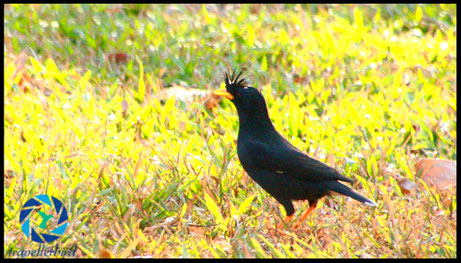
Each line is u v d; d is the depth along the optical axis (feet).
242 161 32.12
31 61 45.16
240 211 31.55
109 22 55.26
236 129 41.39
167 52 50.85
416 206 33.68
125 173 33.04
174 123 40.96
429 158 38.01
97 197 31.63
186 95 45.55
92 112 40.83
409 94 46.91
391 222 31.32
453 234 30.83
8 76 43.34
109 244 28.43
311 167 30.73
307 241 30.35
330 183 30.76
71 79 45.03
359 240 30.25
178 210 30.78
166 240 29.25
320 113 44.91
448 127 42.09
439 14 61.77
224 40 53.78
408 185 35.86
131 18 57.26
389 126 42.34
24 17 54.19
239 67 49.83
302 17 57.52
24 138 37.93
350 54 52.70
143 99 44.24
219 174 33.73
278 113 42.65
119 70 48.52
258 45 52.85
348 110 43.16
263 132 32.19
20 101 40.81
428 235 30.96
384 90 47.11
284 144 32.09
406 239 29.60
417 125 42.29
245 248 27.68
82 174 33.88
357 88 48.21
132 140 38.58
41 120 39.55
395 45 54.34
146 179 33.24
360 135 40.96
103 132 38.29
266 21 58.49
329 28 57.52
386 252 29.40
